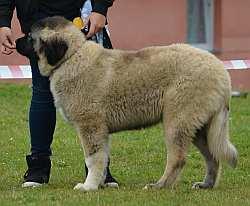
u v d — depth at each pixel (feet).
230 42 84.69
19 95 67.72
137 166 44.78
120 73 36.06
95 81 35.99
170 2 82.02
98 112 36.14
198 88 35.45
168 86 35.76
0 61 74.43
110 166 44.60
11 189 37.40
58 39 36.19
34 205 33.14
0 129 55.83
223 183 38.96
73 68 36.17
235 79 81.25
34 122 38.52
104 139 36.50
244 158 46.88
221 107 35.96
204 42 85.71
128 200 33.94
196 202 33.53
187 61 35.70
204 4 85.66
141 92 35.96
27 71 58.70
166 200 33.83
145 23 81.25
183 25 82.79
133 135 54.13
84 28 37.96
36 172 38.96
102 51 36.55
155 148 49.96
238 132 55.06
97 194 35.19
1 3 38.47
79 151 48.98
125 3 80.28
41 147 38.78
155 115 36.27
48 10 38.29
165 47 36.52
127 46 80.79
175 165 36.04
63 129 55.77
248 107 65.16
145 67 35.99
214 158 36.86
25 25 38.52
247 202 33.53
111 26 80.07
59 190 36.55
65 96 36.40
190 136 35.81
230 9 84.53
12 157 47.32
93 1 38.19
